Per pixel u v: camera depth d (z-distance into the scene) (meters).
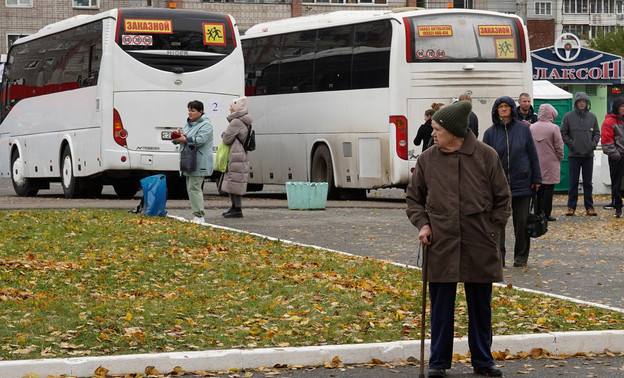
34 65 28.89
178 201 24.88
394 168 24.84
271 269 13.01
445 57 25.12
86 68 25.36
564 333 9.11
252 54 29.39
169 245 15.18
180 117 24.66
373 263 13.74
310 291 11.38
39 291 11.09
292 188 21.98
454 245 7.85
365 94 25.50
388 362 8.63
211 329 9.38
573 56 36.84
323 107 26.77
